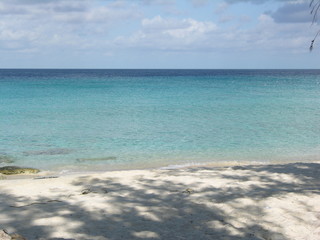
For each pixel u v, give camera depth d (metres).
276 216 6.18
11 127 22.81
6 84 70.50
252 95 49.41
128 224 5.78
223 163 14.45
